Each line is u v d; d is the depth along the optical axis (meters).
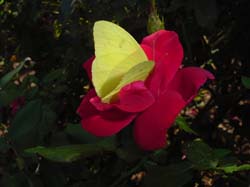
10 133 0.24
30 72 0.49
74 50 0.37
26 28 0.43
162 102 0.18
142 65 0.18
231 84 0.40
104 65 0.19
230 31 0.37
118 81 0.19
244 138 0.40
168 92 0.18
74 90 0.40
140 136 0.18
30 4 0.41
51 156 0.20
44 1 0.42
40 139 0.24
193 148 0.21
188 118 0.40
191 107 0.41
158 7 0.32
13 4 0.44
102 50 0.19
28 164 0.24
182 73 0.19
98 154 0.23
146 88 0.18
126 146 0.22
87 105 0.19
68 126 0.23
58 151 0.20
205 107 0.40
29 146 0.24
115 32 0.19
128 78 0.18
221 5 0.35
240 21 0.36
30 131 0.24
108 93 0.19
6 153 0.24
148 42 0.20
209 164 0.21
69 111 0.40
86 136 0.23
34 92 0.31
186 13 0.35
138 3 0.32
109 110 0.18
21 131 0.24
